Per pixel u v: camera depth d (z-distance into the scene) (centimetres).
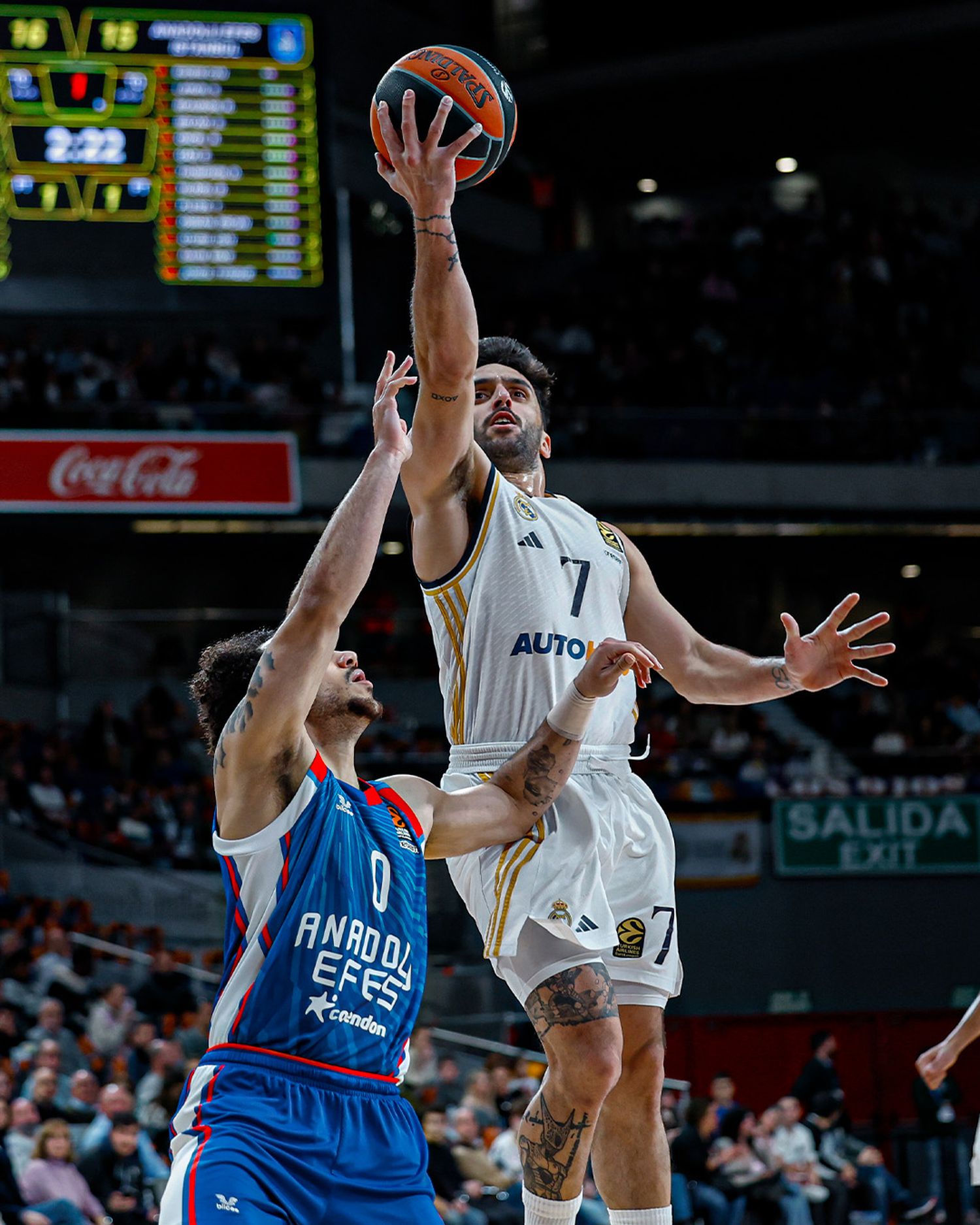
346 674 350
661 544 2272
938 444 2241
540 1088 354
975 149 2738
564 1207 349
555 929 345
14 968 1365
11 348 2125
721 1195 1157
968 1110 1873
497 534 363
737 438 2183
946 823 1905
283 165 1812
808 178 2850
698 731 2048
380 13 2395
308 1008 312
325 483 1981
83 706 2041
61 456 1881
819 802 1888
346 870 322
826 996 1856
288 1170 297
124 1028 1255
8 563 2212
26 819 1662
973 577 2467
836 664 366
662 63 2528
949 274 2636
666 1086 1362
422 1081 1273
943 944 1884
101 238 1775
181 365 2092
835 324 2492
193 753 1969
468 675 364
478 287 2686
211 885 1638
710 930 1847
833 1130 1347
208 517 1919
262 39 1803
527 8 2647
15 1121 984
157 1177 963
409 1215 309
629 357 2391
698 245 2603
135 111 1775
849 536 2280
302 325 1997
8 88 1748
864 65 2516
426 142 332
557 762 347
